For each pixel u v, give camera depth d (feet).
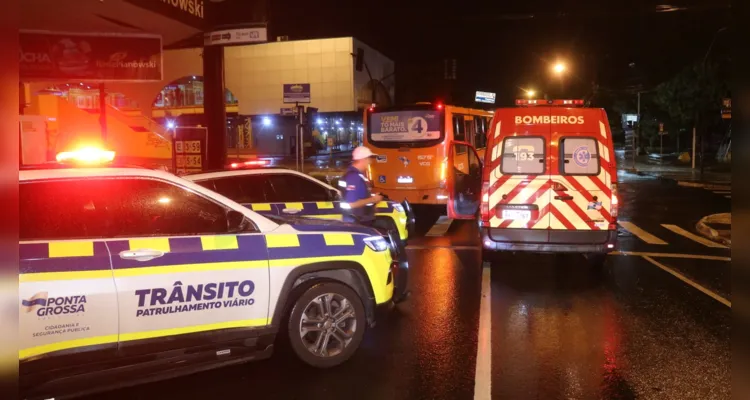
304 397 14.16
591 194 26.58
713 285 25.68
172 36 41.86
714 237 38.40
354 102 186.29
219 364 14.15
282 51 188.44
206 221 14.42
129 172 13.44
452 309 21.97
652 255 32.91
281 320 15.37
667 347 17.76
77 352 12.07
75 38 36.29
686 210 53.72
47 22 36.45
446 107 46.85
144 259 12.94
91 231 12.84
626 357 16.92
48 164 13.47
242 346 14.42
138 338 12.80
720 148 128.57
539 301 23.09
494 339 18.51
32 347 11.56
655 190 73.61
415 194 47.09
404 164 47.14
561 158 26.81
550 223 26.78
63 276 11.94
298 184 26.13
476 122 56.65
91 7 32.60
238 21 40.19
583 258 31.83
